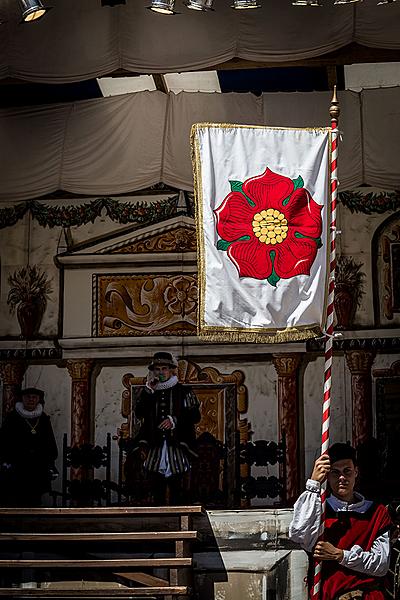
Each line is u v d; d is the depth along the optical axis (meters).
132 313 15.55
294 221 8.81
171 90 14.53
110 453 14.00
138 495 12.87
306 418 14.99
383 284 15.20
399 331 15.01
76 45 12.28
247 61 13.00
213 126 8.94
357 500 8.51
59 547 9.80
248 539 9.73
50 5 12.24
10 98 14.30
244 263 8.75
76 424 15.30
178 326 15.44
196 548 9.74
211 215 8.81
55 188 14.05
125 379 15.40
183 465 11.77
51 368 15.52
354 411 14.91
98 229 15.79
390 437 14.77
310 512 8.15
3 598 9.40
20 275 15.77
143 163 13.95
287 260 8.76
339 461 8.42
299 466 14.83
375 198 15.41
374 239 15.33
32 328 15.59
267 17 12.04
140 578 9.39
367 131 13.74
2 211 15.91
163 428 11.76
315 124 13.77
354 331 15.07
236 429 15.05
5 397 15.47
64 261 15.73
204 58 12.16
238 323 8.71
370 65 13.97
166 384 12.00
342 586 8.15
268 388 15.12
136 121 14.03
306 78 14.09
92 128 14.06
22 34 12.28
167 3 10.32
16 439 12.90
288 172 8.88
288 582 9.62
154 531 9.75
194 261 15.58
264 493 11.61
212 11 11.34
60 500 14.95
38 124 14.15
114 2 12.26
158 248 15.65
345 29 11.88
